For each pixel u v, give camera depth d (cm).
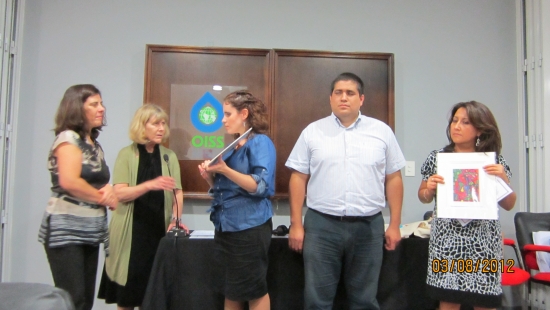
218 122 263
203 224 263
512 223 280
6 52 246
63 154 147
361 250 177
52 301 78
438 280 168
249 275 160
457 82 282
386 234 187
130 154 208
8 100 250
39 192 256
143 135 204
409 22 282
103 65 264
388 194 190
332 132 184
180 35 270
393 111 268
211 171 152
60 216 150
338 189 176
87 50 264
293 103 267
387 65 272
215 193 167
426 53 282
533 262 228
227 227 161
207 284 185
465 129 168
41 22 261
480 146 169
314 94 268
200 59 264
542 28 264
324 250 175
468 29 285
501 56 285
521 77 282
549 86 262
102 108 163
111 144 262
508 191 158
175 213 218
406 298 201
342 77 182
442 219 171
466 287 162
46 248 151
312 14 277
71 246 151
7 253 248
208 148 262
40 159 257
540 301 256
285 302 195
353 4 280
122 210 198
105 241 168
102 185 165
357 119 185
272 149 168
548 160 260
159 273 183
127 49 266
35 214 255
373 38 279
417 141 277
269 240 167
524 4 283
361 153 178
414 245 204
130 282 195
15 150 254
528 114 276
